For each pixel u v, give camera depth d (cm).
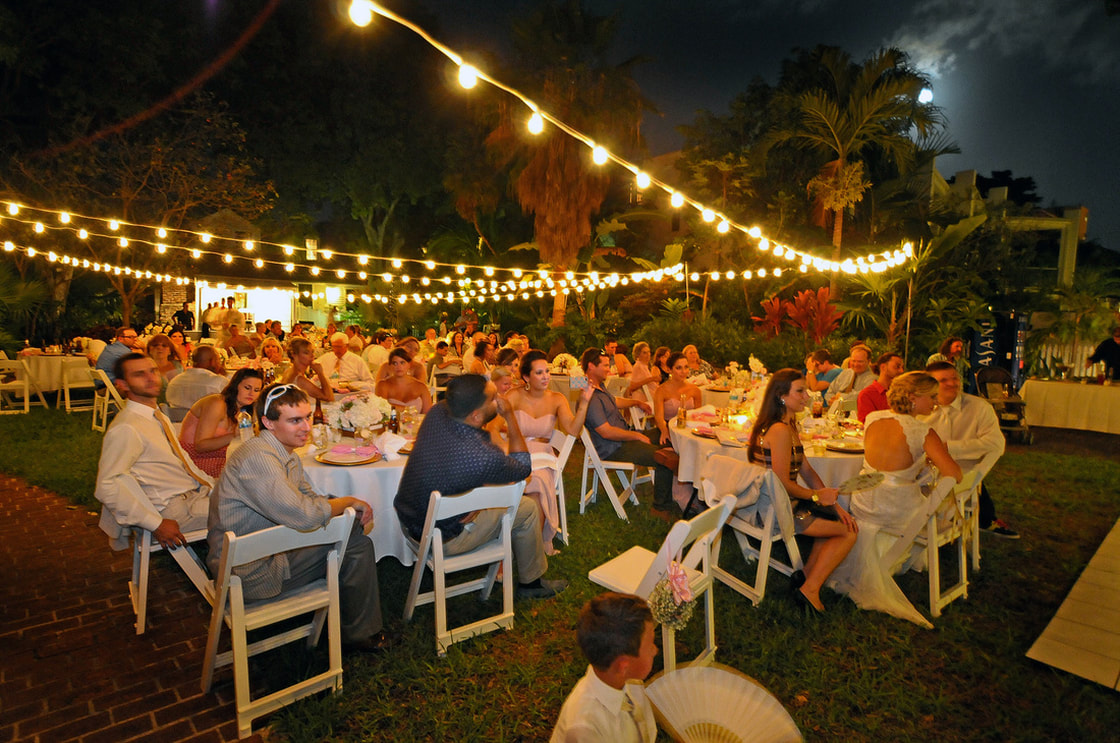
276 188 2233
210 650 272
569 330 1582
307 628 292
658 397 569
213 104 1755
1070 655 314
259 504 265
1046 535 488
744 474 373
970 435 427
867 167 1432
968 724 265
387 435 396
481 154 2045
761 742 181
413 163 2398
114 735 255
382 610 353
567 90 1505
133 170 1469
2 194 1324
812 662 306
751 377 745
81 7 1542
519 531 358
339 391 673
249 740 254
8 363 912
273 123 2144
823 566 354
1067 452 801
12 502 529
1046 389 965
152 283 1659
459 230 2134
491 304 1988
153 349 675
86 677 292
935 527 360
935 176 1630
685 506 489
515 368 531
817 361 724
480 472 314
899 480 363
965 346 1177
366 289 2164
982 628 346
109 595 372
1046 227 1873
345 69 2239
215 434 393
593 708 171
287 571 279
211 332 1517
